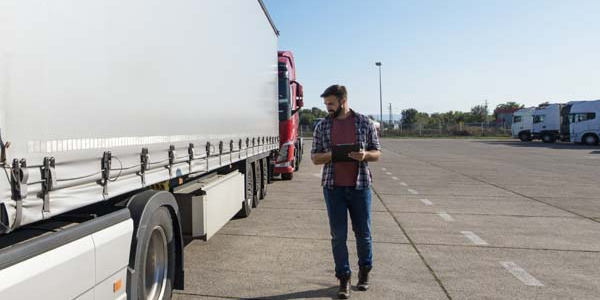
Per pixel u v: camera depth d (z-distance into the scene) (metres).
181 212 4.75
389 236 6.63
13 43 1.96
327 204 4.36
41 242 2.18
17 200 1.99
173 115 3.80
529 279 4.77
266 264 5.26
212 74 4.94
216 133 5.14
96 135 2.62
